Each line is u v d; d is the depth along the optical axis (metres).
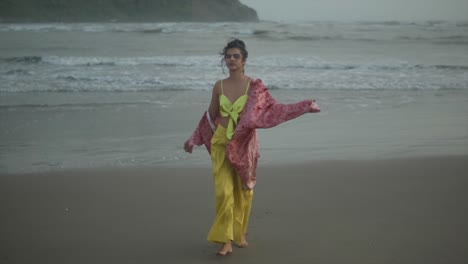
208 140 3.84
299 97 11.91
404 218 4.28
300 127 8.67
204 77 15.22
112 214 4.47
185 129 8.57
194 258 3.55
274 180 5.50
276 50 24.91
